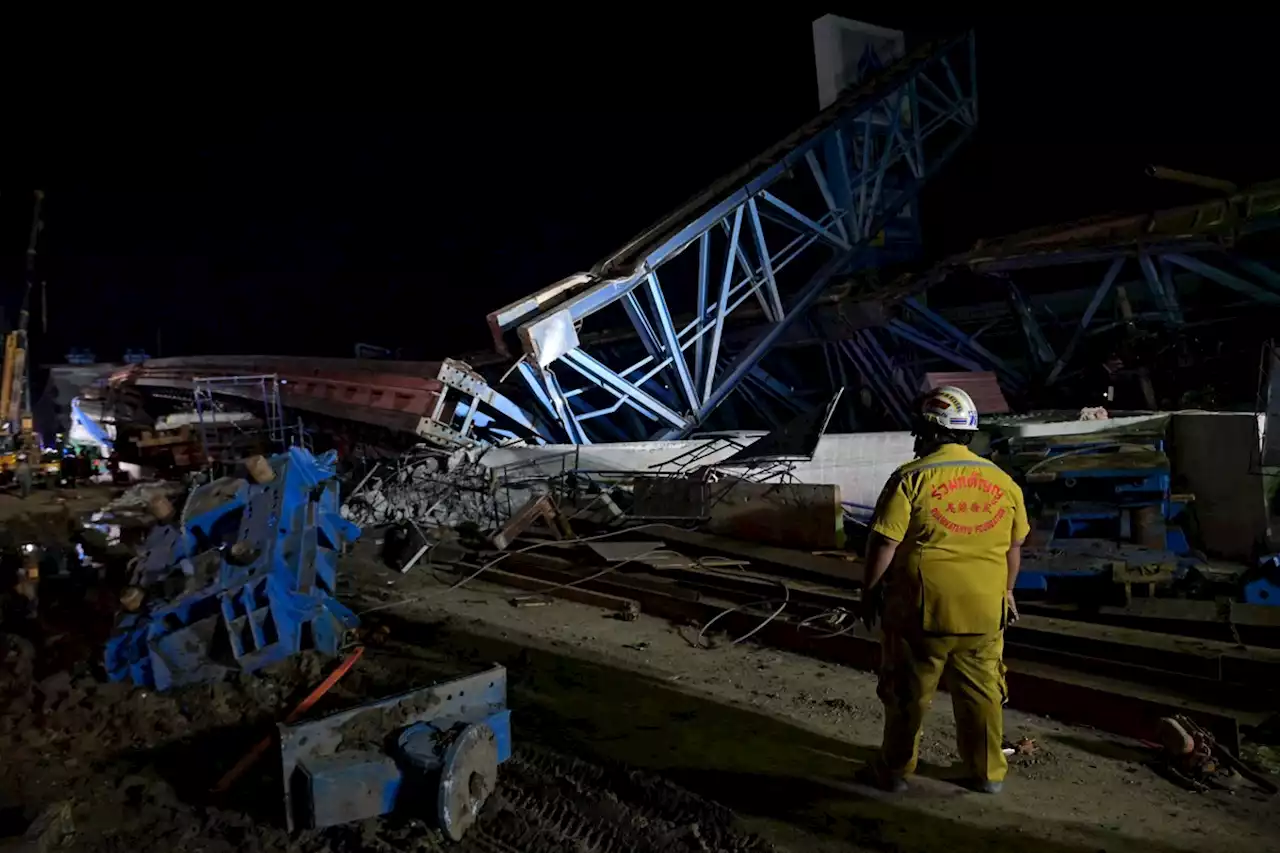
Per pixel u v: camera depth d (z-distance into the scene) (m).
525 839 4.06
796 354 20.20
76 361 34.19
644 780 4.50
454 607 8.28
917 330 16.70
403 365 14.55
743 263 15.15
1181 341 12.85
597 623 7.73
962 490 4.07
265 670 6.04
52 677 5.89
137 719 5.40
